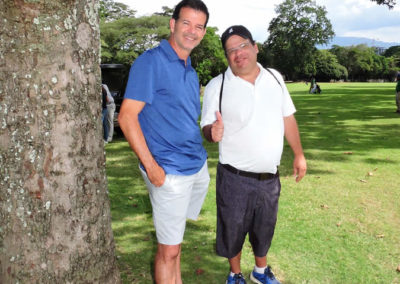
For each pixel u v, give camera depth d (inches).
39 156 70.8
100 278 82.0
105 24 1886.1
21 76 68.0
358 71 4057.6
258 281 116.3
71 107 72.1
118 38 1884.8
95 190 78.7
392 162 261.0
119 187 215.8
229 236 106.7
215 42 2033.7
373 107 652.7
